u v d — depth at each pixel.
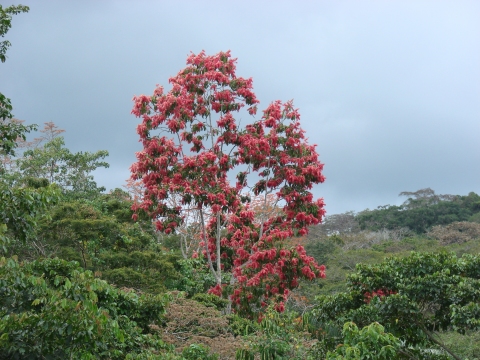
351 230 63.91
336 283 36.22
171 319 14.36
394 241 50.66
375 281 12.86
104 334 8.40
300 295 31.34
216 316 15.29
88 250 20.36
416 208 63.22
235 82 19.39
